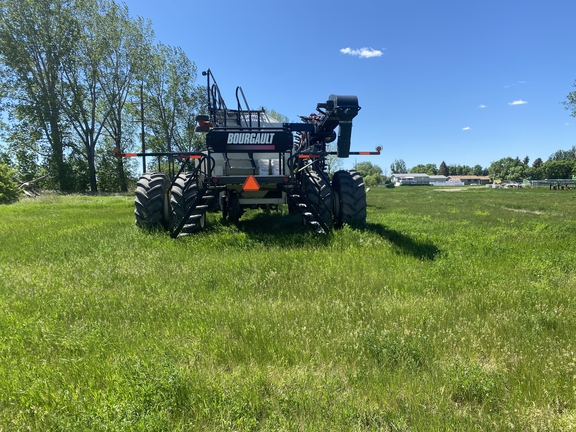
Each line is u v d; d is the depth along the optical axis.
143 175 7.12
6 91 32.50
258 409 1.96
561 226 8.10
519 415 1.89
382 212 12.91
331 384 2.11
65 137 35.59
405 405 1.96
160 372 2.16
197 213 6.71
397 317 3.00
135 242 5.81
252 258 4.80
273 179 6.26
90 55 34.12
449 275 4.11
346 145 6.59
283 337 2.68
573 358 2.31
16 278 4.18
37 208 16.19
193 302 3.37
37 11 31.92
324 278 3.99
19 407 2.01
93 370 2.29
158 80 38.50
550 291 3.54
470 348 2.54
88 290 3.70
